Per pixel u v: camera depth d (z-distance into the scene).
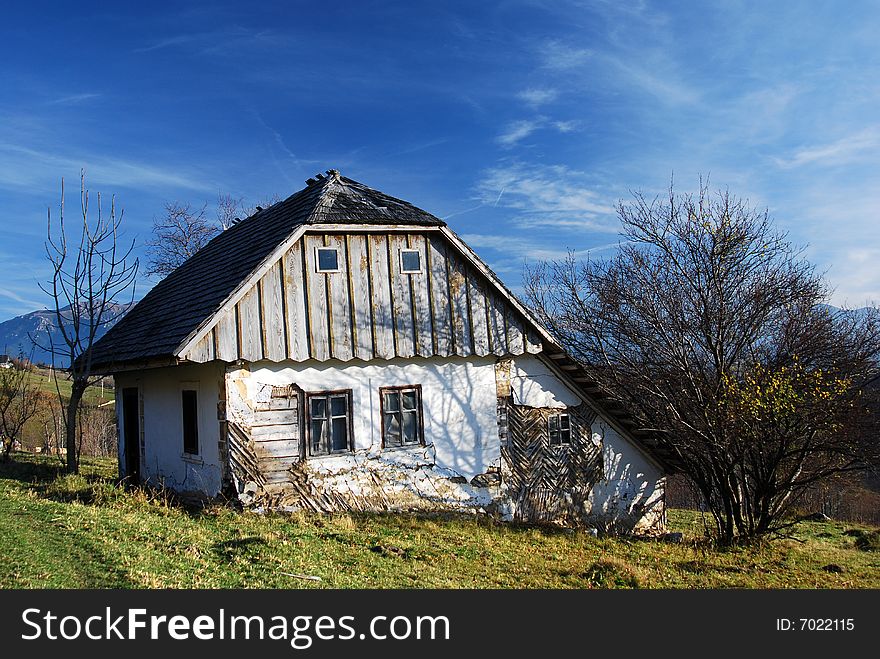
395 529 13.21
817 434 15.35
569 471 17.44
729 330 16.73
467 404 16.17
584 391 17.81
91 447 30.16
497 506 16.22
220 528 11.56
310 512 14.03
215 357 13.22
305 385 14.31
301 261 14.35
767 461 15.82
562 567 11.66
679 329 16.75
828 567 14.10
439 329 15.66
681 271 17.22
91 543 9.45
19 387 22.16
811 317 16.61
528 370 17.11
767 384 14.98
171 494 15.11
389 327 15.09
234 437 13.52
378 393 15.10
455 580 10.01
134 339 17.45
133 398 18.86
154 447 17.08
